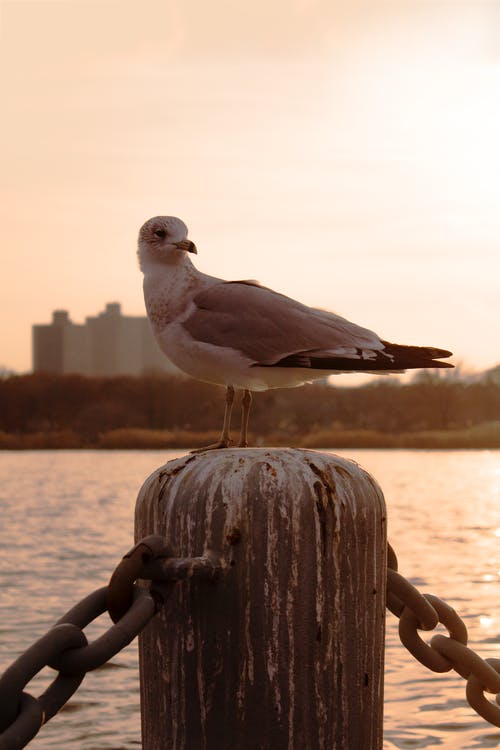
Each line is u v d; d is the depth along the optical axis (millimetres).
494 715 3943
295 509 2986
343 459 3180
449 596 15242
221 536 2988
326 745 3010
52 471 61031
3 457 84875
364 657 3096
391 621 12445
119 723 8711
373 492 3143
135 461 76812
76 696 9484
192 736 3053
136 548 2912
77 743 8180
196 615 3037
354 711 3064
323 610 3002
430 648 3920
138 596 2877
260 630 2980
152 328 4656
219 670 3014
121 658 10922
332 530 3012
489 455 91500
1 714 2645
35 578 17391
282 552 2984
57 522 28453
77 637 2766
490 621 13000
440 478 54938
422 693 9461
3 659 10812
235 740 3000
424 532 25656
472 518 29922
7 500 37500
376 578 3143
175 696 3084
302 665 2988
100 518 29734
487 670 3889
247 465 3041
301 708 2988
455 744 8086
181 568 2898
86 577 17531
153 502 3139
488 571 18203
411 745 8070
